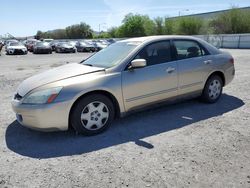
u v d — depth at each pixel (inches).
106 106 178.1
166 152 149.9
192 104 237.9
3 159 146.2
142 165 136.4
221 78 244.5
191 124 191.9
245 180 122.2
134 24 2534.5
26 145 164.1
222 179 123.1
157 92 197.5
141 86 188.5
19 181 124.6
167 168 133.0
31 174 130.4
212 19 2097.7
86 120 172.6
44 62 709.9
